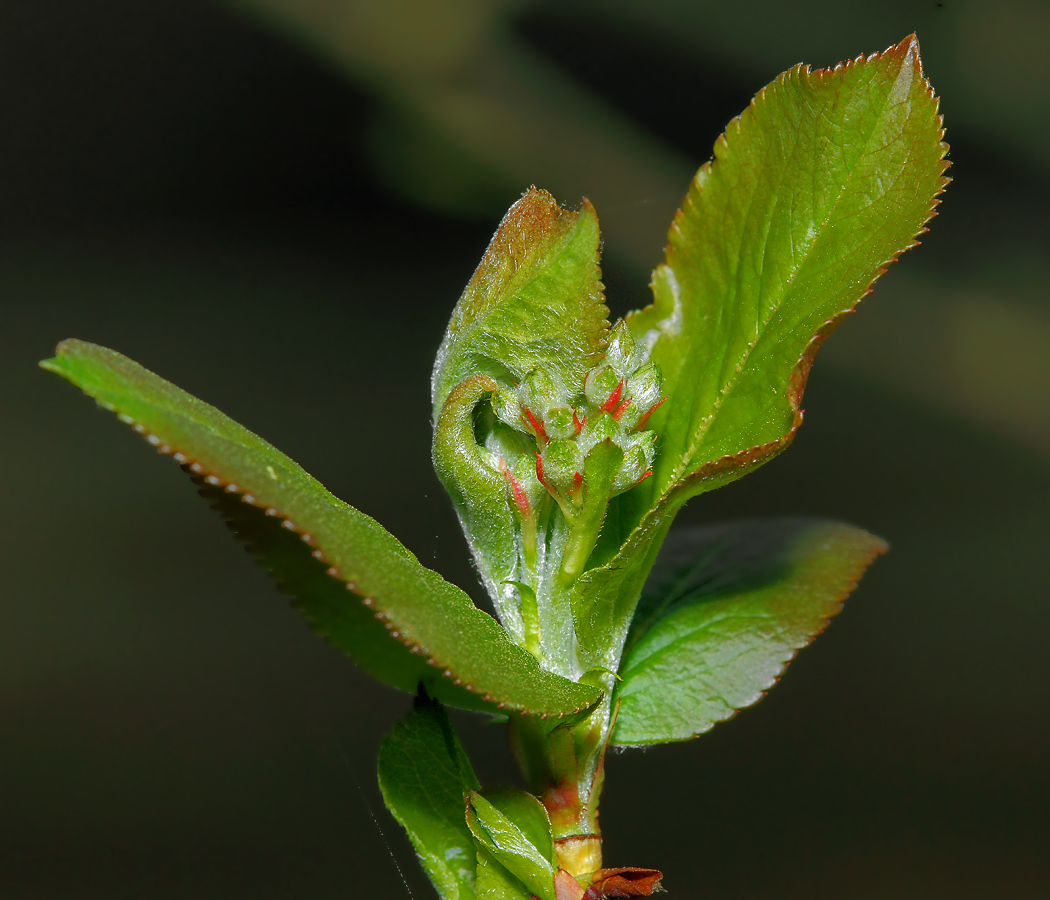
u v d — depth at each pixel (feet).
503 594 1.10
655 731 1.11
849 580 1.13
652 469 1.11
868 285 1.08
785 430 1.09
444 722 1.08
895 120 1.09
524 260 1.09
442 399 1.10
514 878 1.07
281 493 1.04
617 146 1.77
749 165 1.11
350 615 1.06
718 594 1.13
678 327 1.13
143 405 1.03
